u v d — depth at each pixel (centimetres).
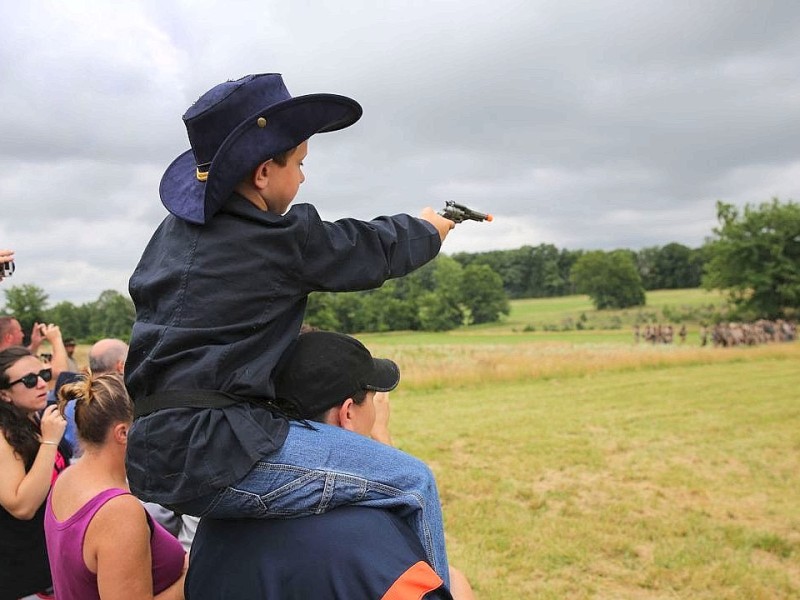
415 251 142
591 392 1720
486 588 525
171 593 191
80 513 180
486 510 720
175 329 121
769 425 1190
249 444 117
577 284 11331
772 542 614
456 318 9525
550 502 749
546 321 9588
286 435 123
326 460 123
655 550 600
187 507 119
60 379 401
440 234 148
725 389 1688
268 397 126
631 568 564
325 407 137
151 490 119
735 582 531
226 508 119
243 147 121
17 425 265
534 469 898
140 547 180
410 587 116
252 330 122
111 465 192
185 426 115
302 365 137
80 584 182
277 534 123
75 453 310
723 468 896
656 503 739
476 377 2016
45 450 260
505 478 853
